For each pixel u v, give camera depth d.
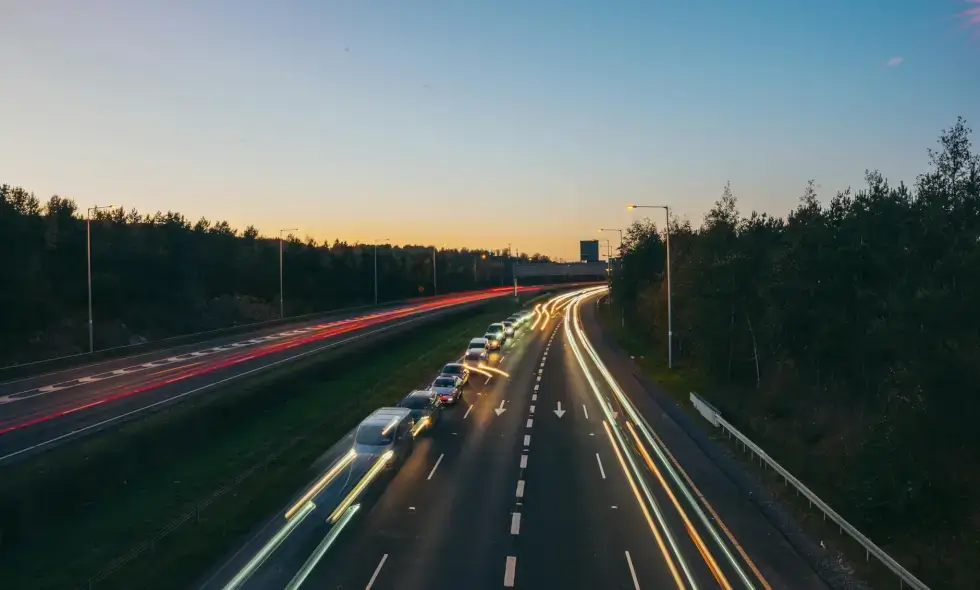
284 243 106.19
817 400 32.47
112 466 23.08
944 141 35.72
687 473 24.05
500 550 16.98
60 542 17.91
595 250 157.00
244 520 19.05
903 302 26.17
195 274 82.56
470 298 123.88
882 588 14.87
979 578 15.08
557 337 74.25
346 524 18.91
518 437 29.64
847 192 37.91
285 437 29.02
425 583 15.03
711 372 41.62
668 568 15.90
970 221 30.81
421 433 29.56
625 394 40.38
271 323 71.00
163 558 16.34
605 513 19.77
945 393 18.75
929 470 18.14
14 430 26.66
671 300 50.69
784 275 34.91
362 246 130.38
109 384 37.12
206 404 31.42
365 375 46.50
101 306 64.56
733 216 44.50
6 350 50.66
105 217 77.50
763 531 18.36
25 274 55.53
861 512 18.22
